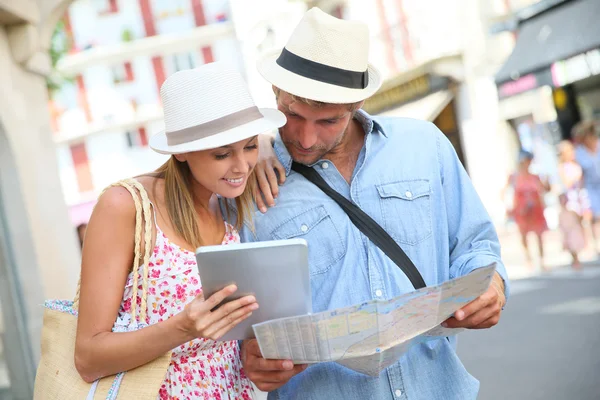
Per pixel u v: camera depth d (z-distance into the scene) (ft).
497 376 20.75
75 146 134.72
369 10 73.36
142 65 132.67
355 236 8.50
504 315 29.04
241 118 7.72
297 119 8.13
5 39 28.43
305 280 7.04
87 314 7.53
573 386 18.66
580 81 51.96
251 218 8.57
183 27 133.80
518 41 53.11
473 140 61.67
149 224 7.77
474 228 8.89
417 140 8.94
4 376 25.52
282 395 8.59
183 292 7.90
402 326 7.00
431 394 8.55
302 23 8.31
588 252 42.47
